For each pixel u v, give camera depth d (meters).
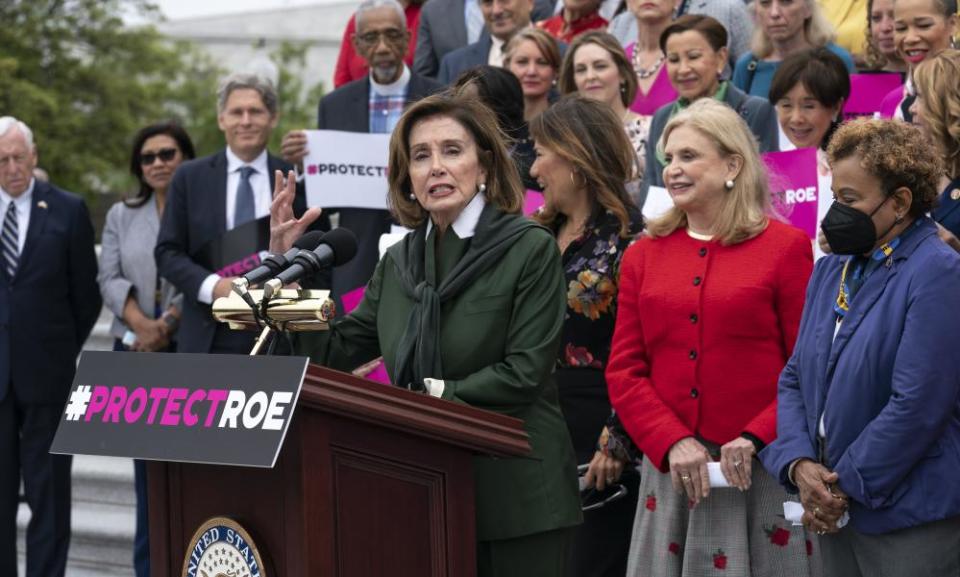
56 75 38.06
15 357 7.64
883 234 4.09
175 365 3.33
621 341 4.91
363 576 3.50
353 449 3.49
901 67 6.73
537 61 7.12
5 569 7.62
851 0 8.17
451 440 3.62
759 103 6.39
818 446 4.22
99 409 3.38
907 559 4.00
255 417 3.15
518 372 4.02
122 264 8.02
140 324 7.84
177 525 3.64
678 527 4.70
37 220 7.79
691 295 4.71
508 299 4.11
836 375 4.12
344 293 6.97
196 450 3.18
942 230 4.51
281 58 39.84
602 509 5.38
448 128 4.17
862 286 4.14
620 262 5.29
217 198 7.23
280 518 3.42
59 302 7.81
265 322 3.62
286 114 37.56
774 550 4.56
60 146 35.69
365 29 7.39
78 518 8.53
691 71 6.40
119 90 38.38
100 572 8.30
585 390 5.31
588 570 5.38
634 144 6.75
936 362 3.92
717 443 4.66
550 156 5.39
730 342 4.65
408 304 4.24
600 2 8.22
